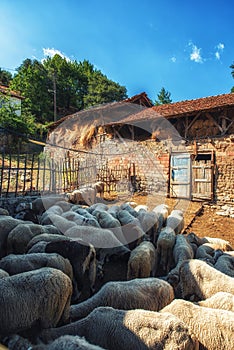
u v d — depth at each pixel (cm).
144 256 460
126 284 341
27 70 3653
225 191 1081
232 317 269
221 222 961
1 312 283
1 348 253
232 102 1015
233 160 1060
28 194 909
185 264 421
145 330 249
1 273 338
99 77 2503
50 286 300
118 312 277
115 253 572
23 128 1820
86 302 338
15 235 505
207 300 331
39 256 397
